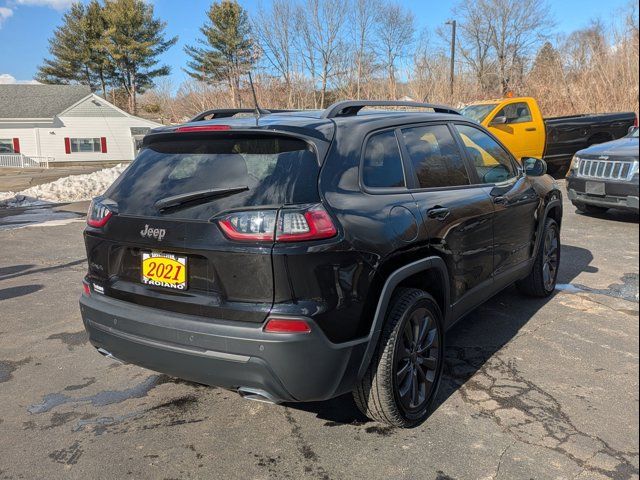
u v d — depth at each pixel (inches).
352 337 103.7
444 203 130.0
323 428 119.8
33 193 562.3
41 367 152.5
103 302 117.0
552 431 116.0
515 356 152.3
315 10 1444.4
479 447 111.1
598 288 210.7
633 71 680.4
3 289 227.3
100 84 2669.8
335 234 99.9
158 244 106.4
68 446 114.3
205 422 123.2
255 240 97.0
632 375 140.3
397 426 118.1
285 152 106.6
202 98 1051.9
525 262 178.7
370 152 118.0
